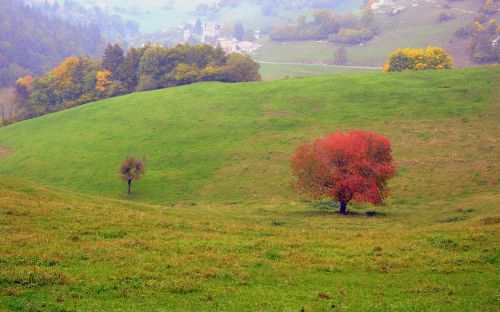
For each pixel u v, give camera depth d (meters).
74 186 157.50
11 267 44.72
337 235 68.88
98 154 182.62
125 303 38.06
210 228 70.69
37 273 43.09
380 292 44.03
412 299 41.94
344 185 108.56
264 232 69.88
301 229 76.31
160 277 45.34
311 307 38.50
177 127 199.12
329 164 111.88
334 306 38.94
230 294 41.59
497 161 138.00
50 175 168.00
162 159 172.12
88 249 52.94
